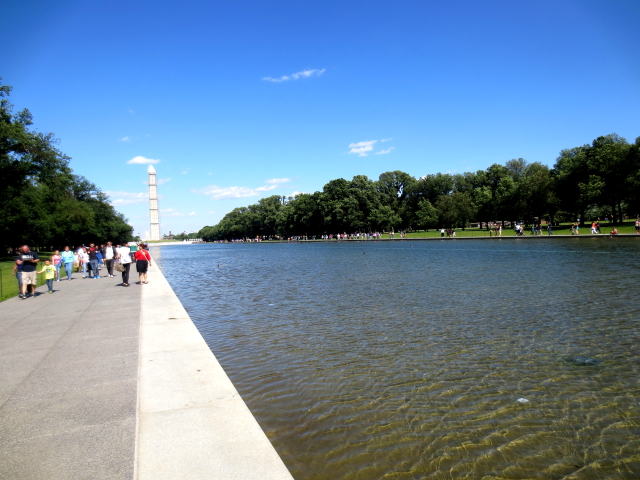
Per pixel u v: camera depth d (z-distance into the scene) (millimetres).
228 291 21594
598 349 9359
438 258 36969
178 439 4715
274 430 6207
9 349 8898
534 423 6242
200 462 4223
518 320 12195
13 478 3902
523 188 81625
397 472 5117
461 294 17062
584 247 40281
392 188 128250
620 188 66000
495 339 10398
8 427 5055
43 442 4648
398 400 7145
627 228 62312
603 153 68562
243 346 10641
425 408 6816
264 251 81812
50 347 8953
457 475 5031
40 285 23844
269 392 7613
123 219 149000
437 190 120688
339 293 18906
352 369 8688
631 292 15773
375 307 15133
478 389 7488
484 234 83562
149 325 10953
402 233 93812
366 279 23781
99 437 4754
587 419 6312
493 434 5965
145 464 4184
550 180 77875
